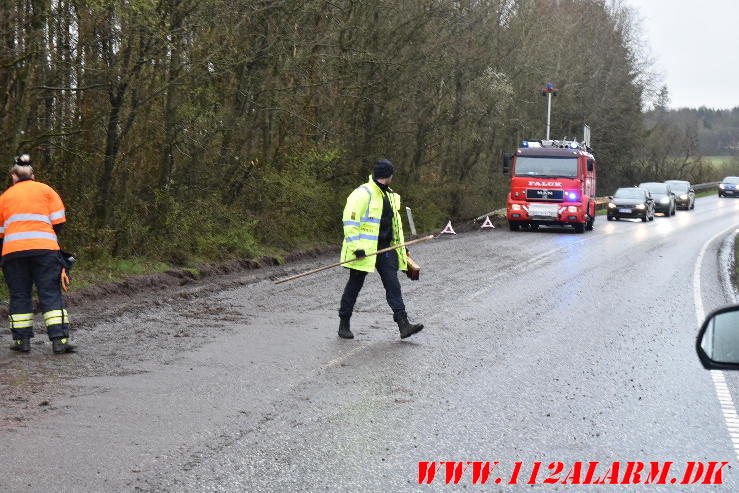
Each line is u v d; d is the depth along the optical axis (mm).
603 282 14734
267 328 9711
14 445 5383
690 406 6777
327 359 8180
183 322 9922
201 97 16016
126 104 13758
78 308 10469
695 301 12727
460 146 30281
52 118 12867
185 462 5145
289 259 17281
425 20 22344
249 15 15766
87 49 12789
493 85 28531
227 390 6898
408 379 7461
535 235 26531
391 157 23906
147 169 15203
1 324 9445
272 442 5586
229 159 17578
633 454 5555
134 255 13992
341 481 4891
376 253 9062
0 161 11523
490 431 5973
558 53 44562
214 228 16219
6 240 8117
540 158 28094
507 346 9062
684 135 76250
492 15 29297
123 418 6035
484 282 14375
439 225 29188
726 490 4934
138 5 11859
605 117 54469
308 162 19453
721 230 30562
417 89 23828
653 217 38688
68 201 13102
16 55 11406
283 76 18297
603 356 8656
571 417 6383
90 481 4793
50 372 7336
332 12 18875
